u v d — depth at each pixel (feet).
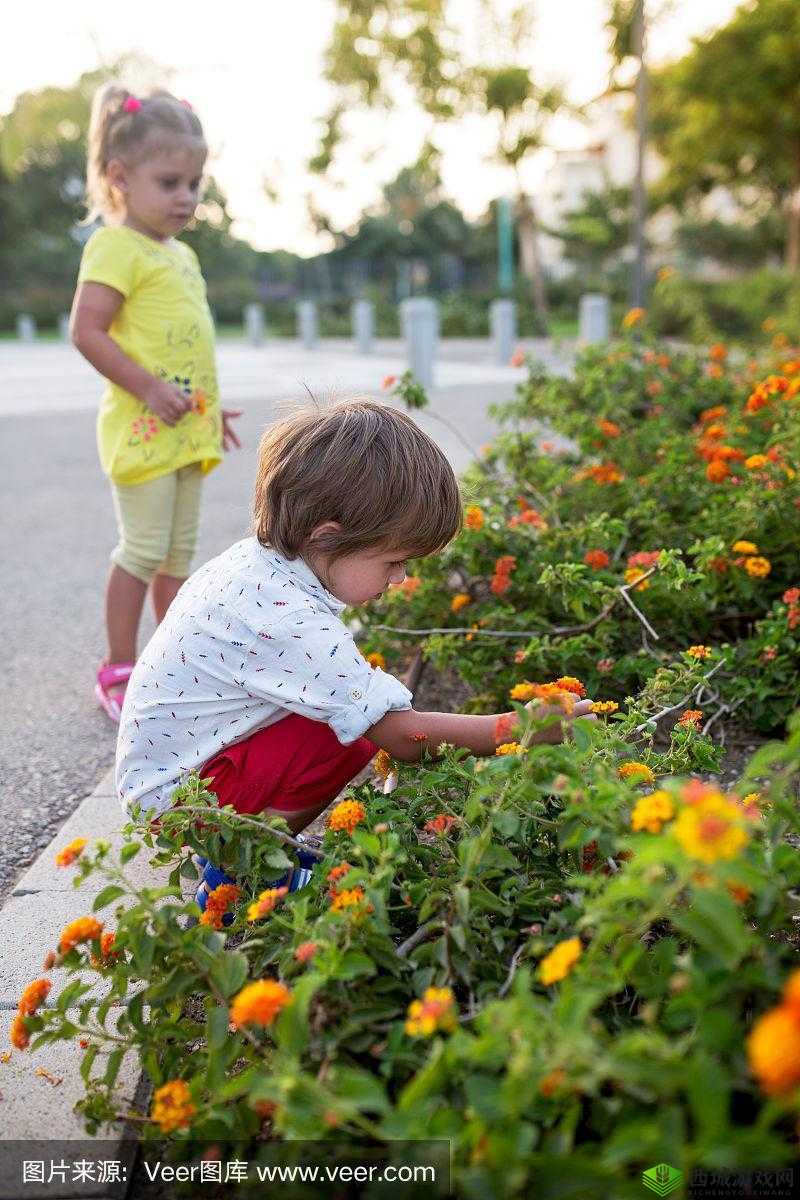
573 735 4.41
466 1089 3.08
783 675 7.28
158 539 8.95
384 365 45.80
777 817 3.73
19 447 25.91
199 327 9.02
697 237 85.97
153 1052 4.23
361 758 5.82
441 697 8.77
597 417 12.68
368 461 5.13
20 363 56.59
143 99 8.64
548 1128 3.46
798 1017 2.37
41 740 8.70
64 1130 4.36
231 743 5.54
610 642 8.11
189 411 8.64
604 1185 2.79
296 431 5.30
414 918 4.84
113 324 8.78
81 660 10.75
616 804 3.84
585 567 7.66
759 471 9.06
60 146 126.72
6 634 11.74
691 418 14.58
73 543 16.10
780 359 16.12
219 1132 3.93
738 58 54.60
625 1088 3.15
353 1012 3.89
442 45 80.89
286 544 5.28
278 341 74.84
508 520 10.12
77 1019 5.00
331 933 3.87
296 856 5.49
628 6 65.98
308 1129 3.09
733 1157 2.59
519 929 4.47
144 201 8.71
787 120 56.29
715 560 8.21
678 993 3.53
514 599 9.22
